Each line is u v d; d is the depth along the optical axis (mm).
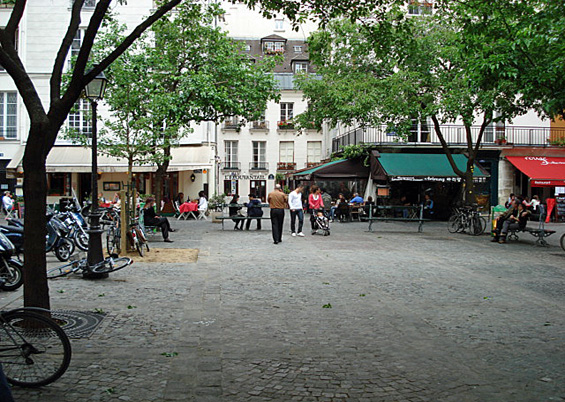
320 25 8961
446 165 25875
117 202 19531
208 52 20328
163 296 7559
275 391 4121
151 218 15039
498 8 11875
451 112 19062
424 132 27391
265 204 42188
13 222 10953
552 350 5293
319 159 46625
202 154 28719
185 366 4656
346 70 23125
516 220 15820
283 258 11758
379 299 7582
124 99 16703
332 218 26281
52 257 12055
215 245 14234
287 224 23688
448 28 19375
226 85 20484
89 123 28203
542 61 12383
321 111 22734
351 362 4844
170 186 31734
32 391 4062
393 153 26719
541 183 25922
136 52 21781
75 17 5766
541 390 4211
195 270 9922
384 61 12914
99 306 6875
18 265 8125
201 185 31578
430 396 4062
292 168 46500
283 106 46844
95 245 9000
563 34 11367
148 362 4746
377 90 20469
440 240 16547
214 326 6008
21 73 5234
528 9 12094
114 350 5066
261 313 6656
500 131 27938
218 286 8359
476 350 5266
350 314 6668
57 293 7660
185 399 3928
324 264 10930
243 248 13602
